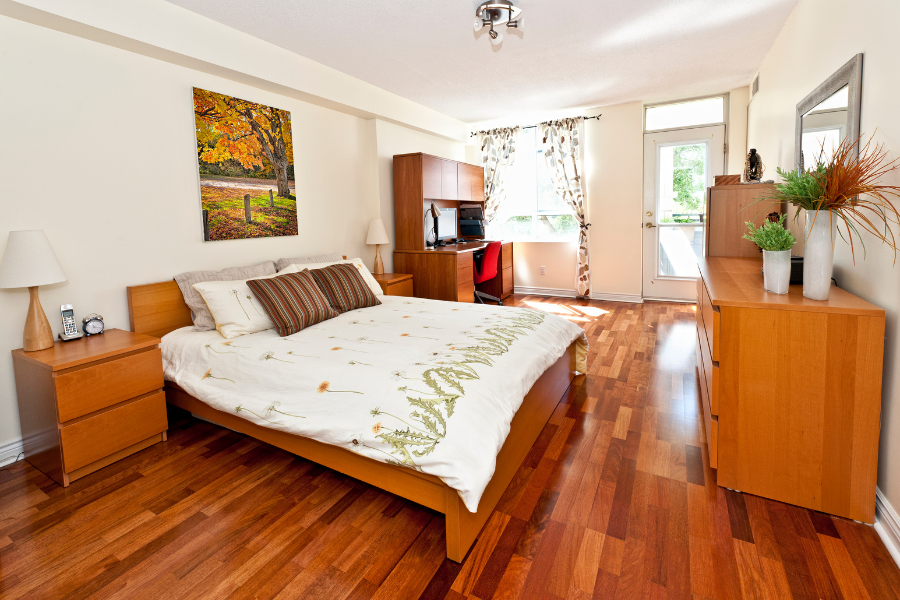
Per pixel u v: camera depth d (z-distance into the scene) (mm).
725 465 1883
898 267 1562
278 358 2234
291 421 1924
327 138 4062
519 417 2102
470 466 1537
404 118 4777
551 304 5613
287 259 3629
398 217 4855
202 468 2176
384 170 4684
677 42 3389
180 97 2900
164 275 2879
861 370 1612
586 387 3064
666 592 1390
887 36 1635
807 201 1741
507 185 6219
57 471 2057
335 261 3812
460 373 1904
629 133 5359
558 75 4082
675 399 2836
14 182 2219
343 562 1552
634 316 4910
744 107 4816
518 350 2287
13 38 2188
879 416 1608
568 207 5934
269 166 3498
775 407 1760
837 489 1695
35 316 2182
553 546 1605
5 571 1539
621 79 4277
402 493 1709
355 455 1824
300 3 2635
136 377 2295
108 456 2209
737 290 1995
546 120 5848
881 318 1565
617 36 3242
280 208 3605
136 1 2453
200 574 1509
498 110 5359
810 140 2504
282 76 3328
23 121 2236
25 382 2146
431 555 1581
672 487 1935
